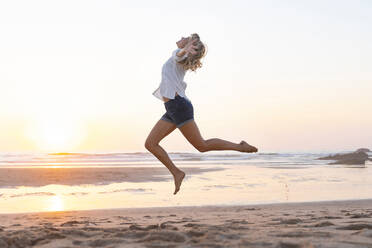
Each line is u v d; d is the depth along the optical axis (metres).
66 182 14.13
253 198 10.37
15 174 16.11
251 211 7.47
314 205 8.49
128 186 13.17
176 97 4.17
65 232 3.75
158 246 2.96
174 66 4.20
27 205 9.17
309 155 49.44
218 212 7.42
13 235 3.65
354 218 5.36
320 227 4.10
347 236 3.32
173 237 3.29
